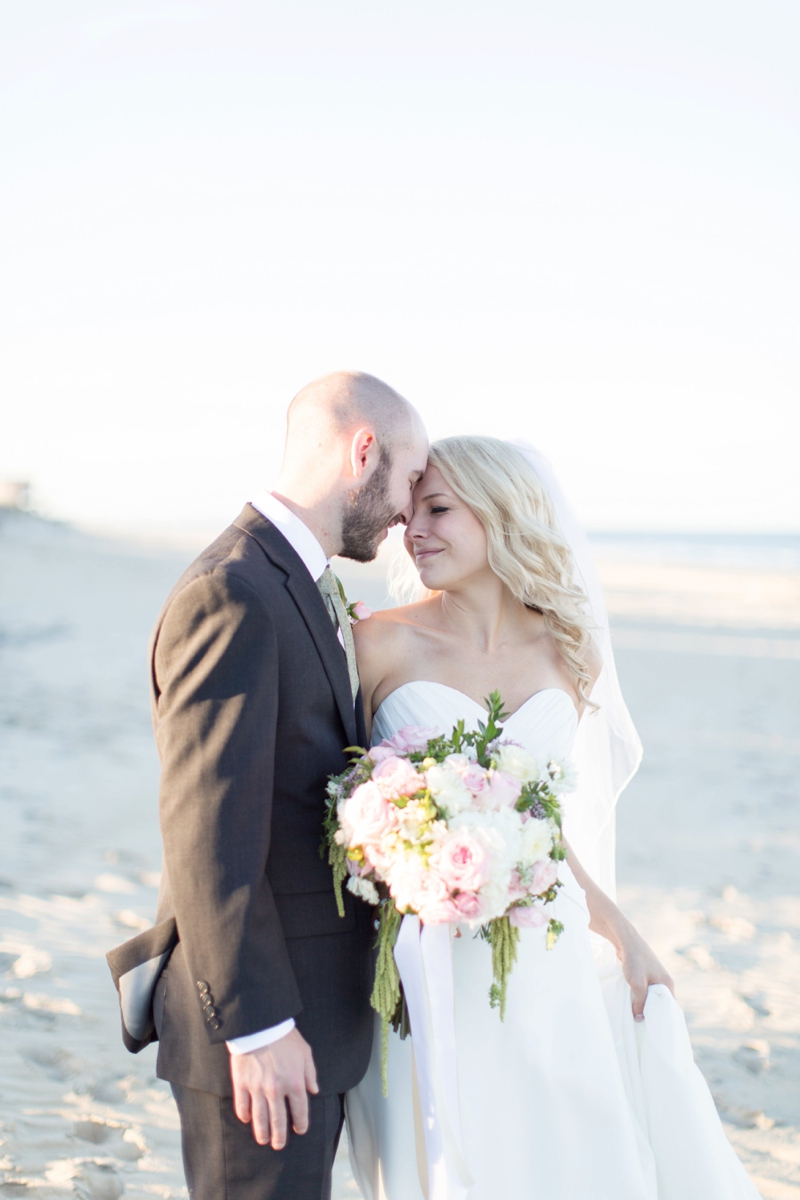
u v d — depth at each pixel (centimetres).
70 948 444
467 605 285
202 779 203
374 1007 225
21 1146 292
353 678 258
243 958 199
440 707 268
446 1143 219
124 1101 327
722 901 572
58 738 862
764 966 483
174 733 208
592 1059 249
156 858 582
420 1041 221
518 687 279
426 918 207
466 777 218
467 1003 245
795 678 1501
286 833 224
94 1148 296
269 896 209
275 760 223
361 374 246
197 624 211
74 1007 386
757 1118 347
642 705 1258
